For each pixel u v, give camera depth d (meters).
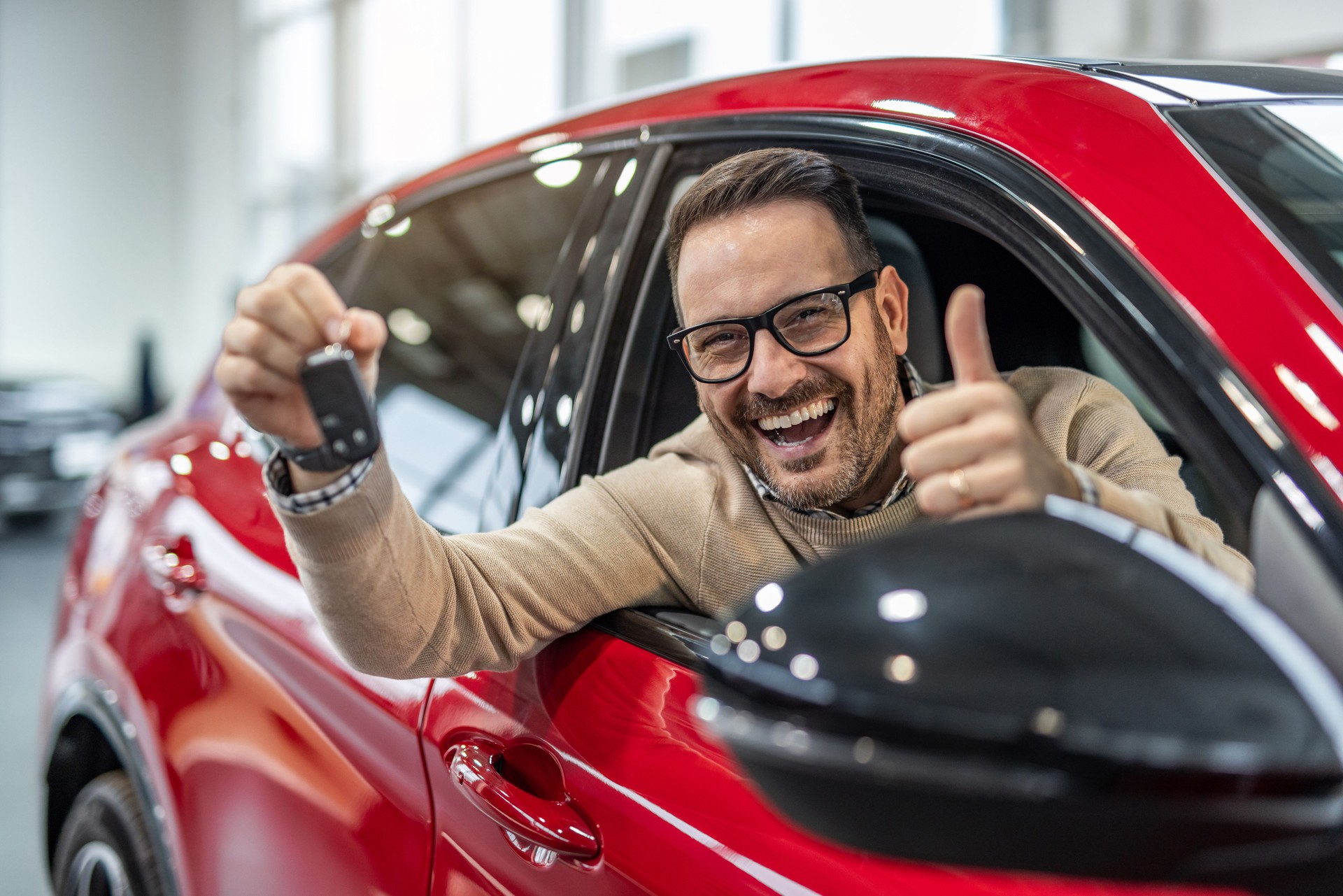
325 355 0.66
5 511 5.81
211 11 11.62
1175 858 0.43
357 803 1.05
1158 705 0.42
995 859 0.45
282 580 1.24
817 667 0.46
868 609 0.47
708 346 0.93
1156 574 0.47
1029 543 0.49
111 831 1.49
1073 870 0.44
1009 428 0.56
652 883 0.74
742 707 0.47
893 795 0.44
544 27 7.89
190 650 1.34
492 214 1.74
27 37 11.35
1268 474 0.58
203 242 12.12
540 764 0.87
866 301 0.93
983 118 0.83
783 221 0.90
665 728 0.79
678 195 1.10
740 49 6.27
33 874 2.47
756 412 0.91
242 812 1.20
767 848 0.68
